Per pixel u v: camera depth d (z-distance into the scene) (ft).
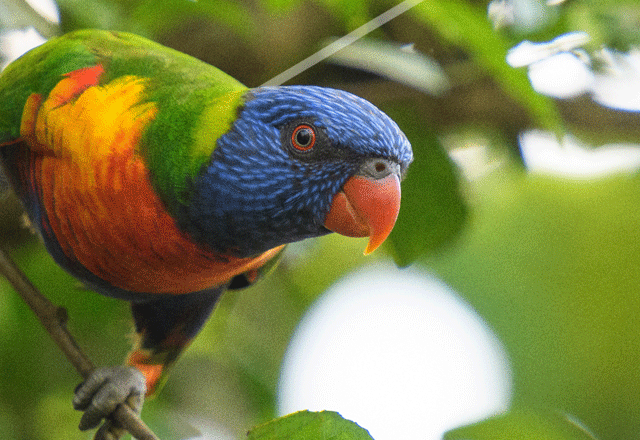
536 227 42.50
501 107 30.78
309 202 20.72
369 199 20.43
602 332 42.88
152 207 20.34
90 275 23.06
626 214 41.37
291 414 15.97
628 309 42.22
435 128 30.91
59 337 22.54
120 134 20.02
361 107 20.84
